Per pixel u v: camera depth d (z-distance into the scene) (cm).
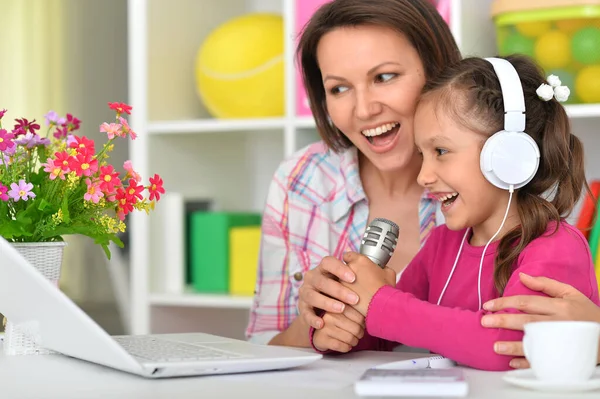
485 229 140
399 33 164
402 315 125
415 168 187
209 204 299
